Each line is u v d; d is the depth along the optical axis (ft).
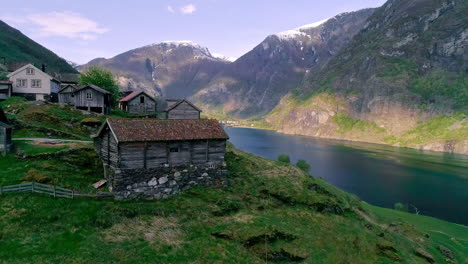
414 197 268.21
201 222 101.60
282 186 143.84
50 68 425.28
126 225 91.76
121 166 104.17
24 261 71.31
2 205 87.56
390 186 301.43
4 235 77.87
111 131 107.24
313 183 156.35
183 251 86.28
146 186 108.68
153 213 100.37
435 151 601.62
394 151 577.02
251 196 127.65
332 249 104.01
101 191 106.22
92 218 90.58
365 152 540.93
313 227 115.65
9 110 171.83
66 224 86.12
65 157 118.73
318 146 611.47
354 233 119.55
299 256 95.45
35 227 82.74
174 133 115.75
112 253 79.05
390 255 109.70
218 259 86.28
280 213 120.57
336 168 379.76
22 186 94.58
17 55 403.34
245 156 178.70
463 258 141.69
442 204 251.39
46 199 93.50
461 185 310.65
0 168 104.53
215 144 125.39
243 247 94.27
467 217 224.12
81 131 169.89
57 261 73.15
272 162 180.04
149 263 78.64
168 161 114.11
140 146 107.65
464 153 565.94
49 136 148.97
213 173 124.77
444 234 170.91
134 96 237.04
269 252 93.66
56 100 226.58
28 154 114.42
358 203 174.40
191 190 117.39
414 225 174.60
